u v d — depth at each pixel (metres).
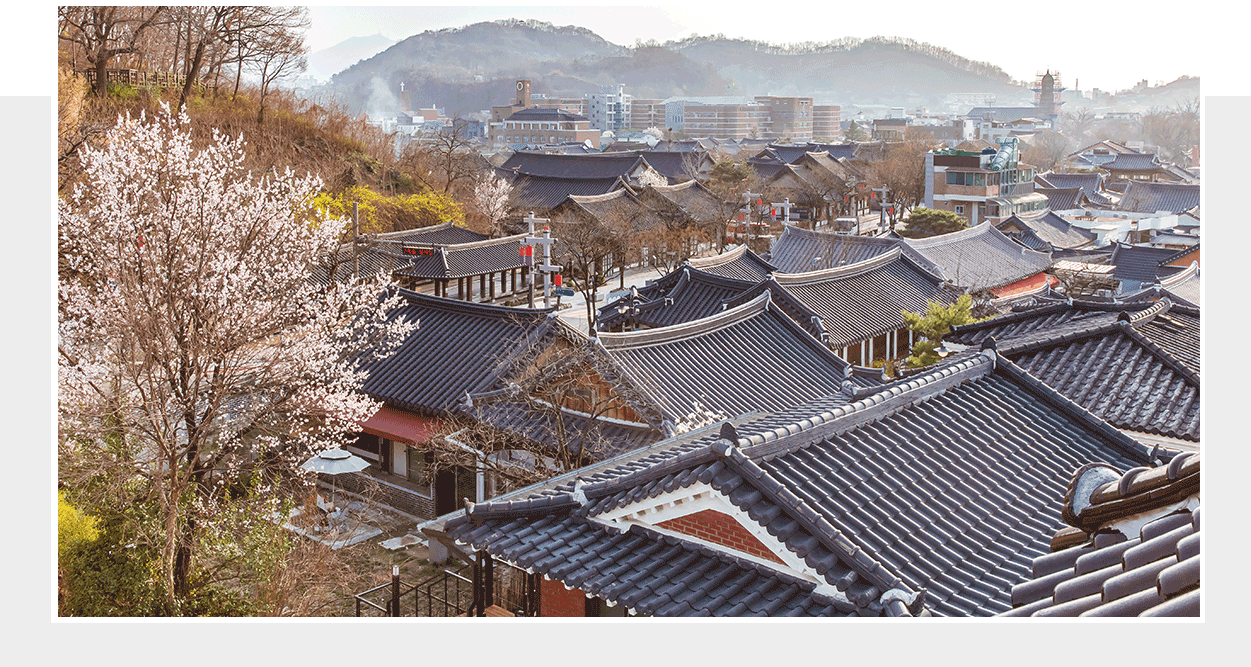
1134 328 15.52
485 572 11.68
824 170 87.94
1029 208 79.69
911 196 84.94
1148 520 6.34
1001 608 7.93
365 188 51.38
